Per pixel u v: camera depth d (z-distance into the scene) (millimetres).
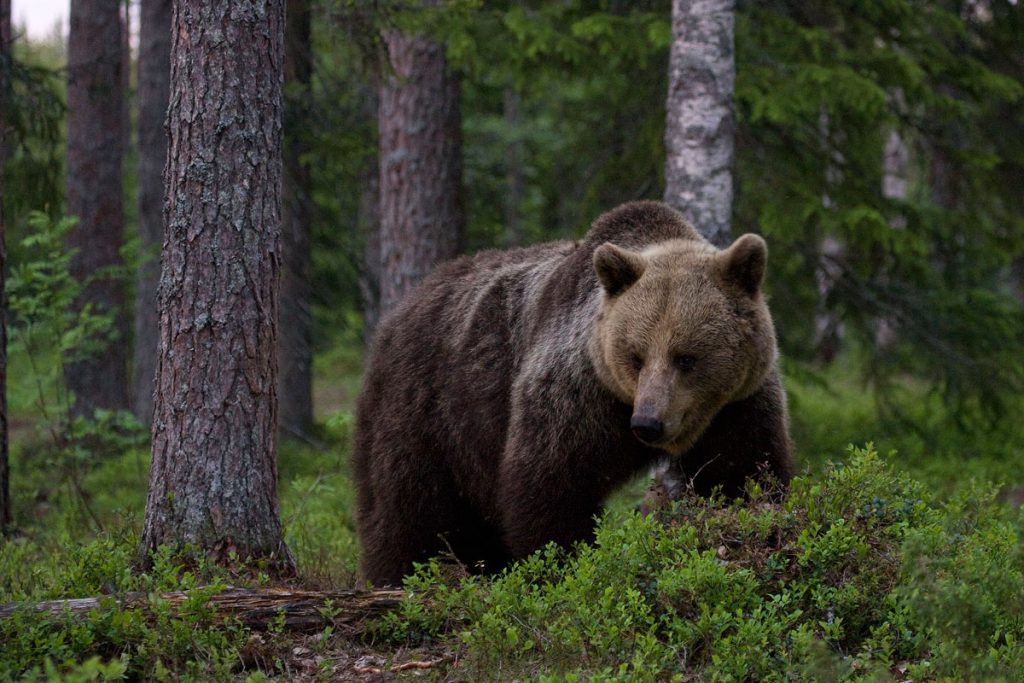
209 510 10062
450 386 10922
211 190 9953
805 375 21516
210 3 9867
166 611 8180
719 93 14180
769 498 9305
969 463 20766
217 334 10016
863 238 18688
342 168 22391
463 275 11695
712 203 14188
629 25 17250
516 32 17219
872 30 18703
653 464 10250
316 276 28688
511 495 9750
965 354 21594
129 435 22734
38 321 16734
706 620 7562
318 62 21000
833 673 6840
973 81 19125
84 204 23234
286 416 24219
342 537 14961
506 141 27688
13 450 23734
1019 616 7848
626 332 9008
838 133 20469
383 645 8734
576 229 21000
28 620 8164
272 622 8719
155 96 23812
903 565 7062
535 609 8281
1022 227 20812
